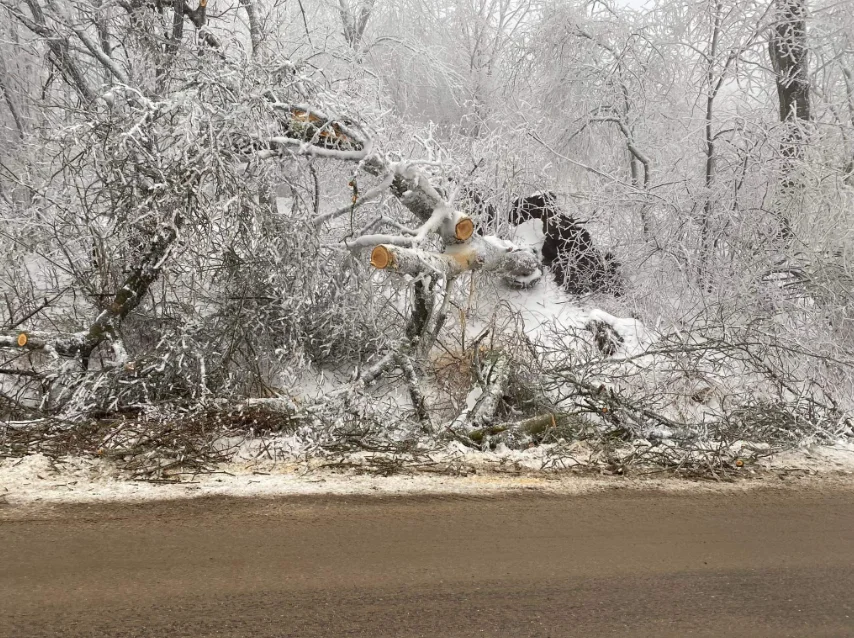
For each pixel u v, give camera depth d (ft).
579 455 21.04
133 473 17.95
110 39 33.65
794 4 36.86
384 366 24.43
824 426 23.68
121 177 22.80
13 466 17.90
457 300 29.30
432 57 52.80
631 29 41.93
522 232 34.73
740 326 27.63
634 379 26.37
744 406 24.44
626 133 40.88
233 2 37.42
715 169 37.04
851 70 40.60
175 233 22.59
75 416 21.09
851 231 29.27
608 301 32.94
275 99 24.21
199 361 23.08
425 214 25.58
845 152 33.63
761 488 19.02
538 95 46.32
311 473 18.63
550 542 15.08
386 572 13.39
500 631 11.64
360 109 26.23
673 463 20.51
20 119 36.09
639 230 35.19
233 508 16.12
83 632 11.07
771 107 39.34
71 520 15.10
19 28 37.50
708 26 40.06
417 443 21.04
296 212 25.95
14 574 12.76
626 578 13.64
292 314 24.39
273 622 11.56
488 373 24.54
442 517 16.14
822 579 13.94
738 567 14.30
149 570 13.08
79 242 25.63
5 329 23.93
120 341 23.62
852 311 29.27
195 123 22.59
